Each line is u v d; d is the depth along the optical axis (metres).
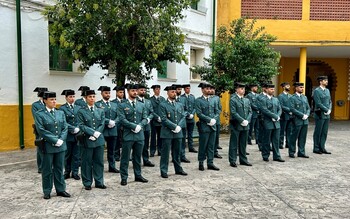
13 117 9.40
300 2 15.04
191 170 7.71
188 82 14.46
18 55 9.37
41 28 9.88
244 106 8.12
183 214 5.03
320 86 9.84
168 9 8.31
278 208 5.32
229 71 12.04
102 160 6.32
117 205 5.38
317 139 9.77
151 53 8.31
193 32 14.34
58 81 10.29
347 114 20.92
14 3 9.27
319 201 5.67
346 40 15.02
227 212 5.13
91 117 6.20
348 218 4.97
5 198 5.69
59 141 5.61
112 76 11.73
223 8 15.27
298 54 18.83
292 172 7.58
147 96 9.15
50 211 5.11
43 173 5.62
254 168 7.94
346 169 7.90
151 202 5.53
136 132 6.51
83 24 7.93
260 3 15.02
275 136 8.74
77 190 6.16
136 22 8.00
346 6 15.05
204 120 7.62
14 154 9.02
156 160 8.74
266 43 12.04
